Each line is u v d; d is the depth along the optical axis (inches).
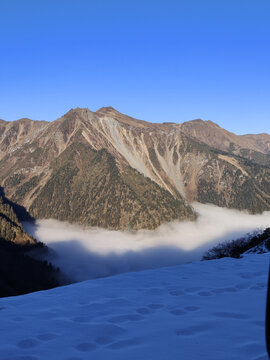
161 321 200.2
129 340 171.6
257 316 199.9
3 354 156.9
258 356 143.5
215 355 146.9
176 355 148.9
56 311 230.7
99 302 252.5
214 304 231.9
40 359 151.5
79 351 159.9
